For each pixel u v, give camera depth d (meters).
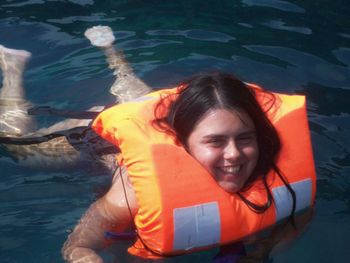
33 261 4.84
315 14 8.06
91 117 6.06
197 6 8.28
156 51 7.23
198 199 4.64
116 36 7.57
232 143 4.47
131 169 4.73
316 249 4.82
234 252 4.77
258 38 7.48
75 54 7.21
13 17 8.04
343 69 6.91
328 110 6.30
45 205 5.34
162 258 4.73
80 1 8.45
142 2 8.43
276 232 4.95
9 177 5.64
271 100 5.18
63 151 5.76
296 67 6.93
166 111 4.89
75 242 4.80
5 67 6.92
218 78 4.50
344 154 5.79
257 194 4.80
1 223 5.18
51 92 6.58
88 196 5.43
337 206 5.26
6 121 6.13
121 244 4.89
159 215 4.58
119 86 6.61
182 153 4.70
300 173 5.01
